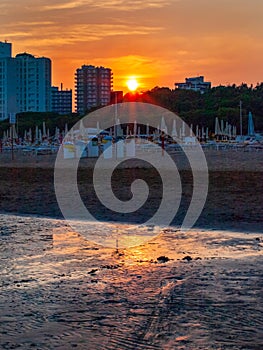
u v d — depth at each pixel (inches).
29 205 749.9
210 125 3577.8
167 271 390.3
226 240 503.5
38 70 6555.1
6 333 271.3
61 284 360.2
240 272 382.3
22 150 2246.6
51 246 489.7
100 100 7578.7
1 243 504.1
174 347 249.4
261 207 673.0
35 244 498.9
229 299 319.3
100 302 319.6
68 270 399.2
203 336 262.1
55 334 269.0
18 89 6466.5
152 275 379.9
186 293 333.1
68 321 287.6
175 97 4559.5
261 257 430.3
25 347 253.4
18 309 309.1
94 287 351.6
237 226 570.3
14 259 436.8
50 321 288.2
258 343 253.1
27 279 374.3
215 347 248.7
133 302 318.0
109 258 438.0
